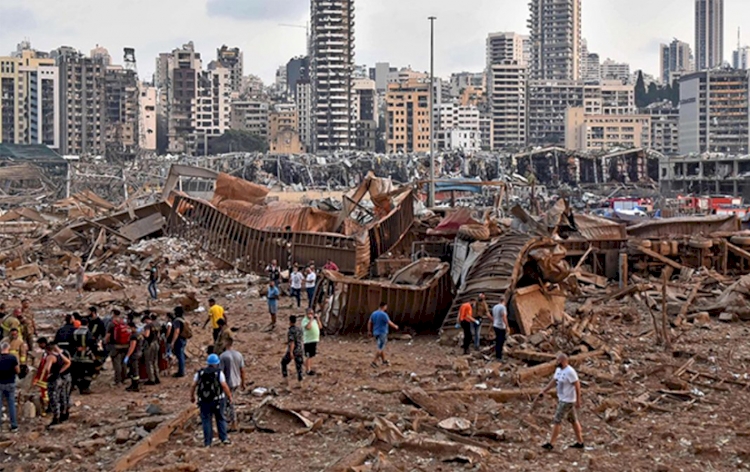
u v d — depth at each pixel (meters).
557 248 27.52
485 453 15.84
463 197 134.25
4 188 130.12
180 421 17.34
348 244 44.03
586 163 178.38
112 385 21.27
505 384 20.97
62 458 15.94
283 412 17.97
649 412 19.16
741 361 23.83
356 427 17.16
